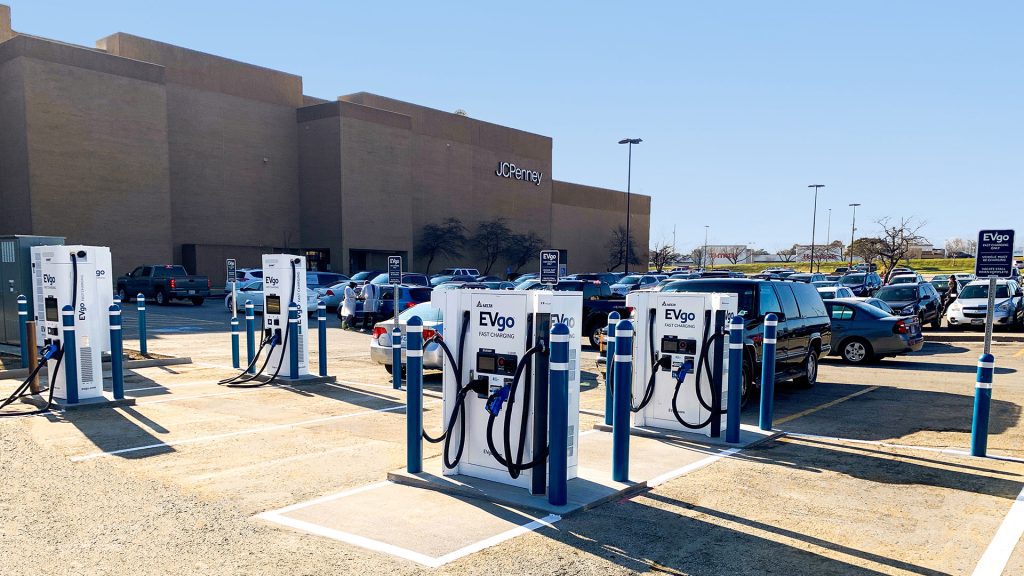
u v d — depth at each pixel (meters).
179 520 5.00
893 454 7.20
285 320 11.14
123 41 45.16
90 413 8.70
